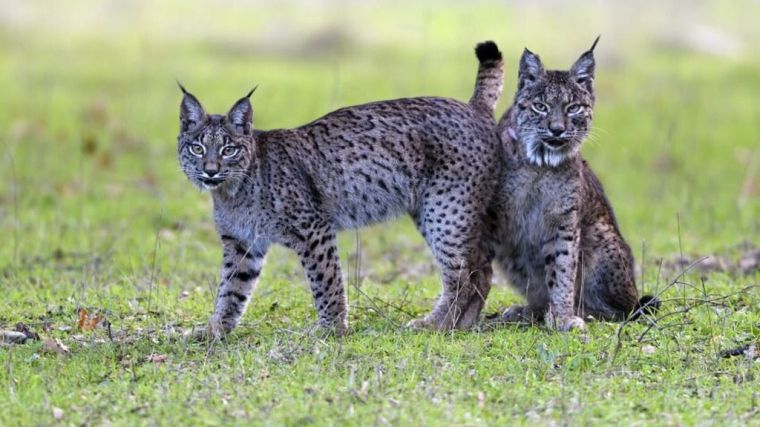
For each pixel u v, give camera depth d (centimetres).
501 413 1354
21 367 1533
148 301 1902
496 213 1791
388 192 1762
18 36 5384
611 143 3666
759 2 6419
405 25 5672
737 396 1414
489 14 5884
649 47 5428
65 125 3791
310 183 1723
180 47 5322
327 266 1725
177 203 2825
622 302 1838
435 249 1772
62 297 1966
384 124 1756
